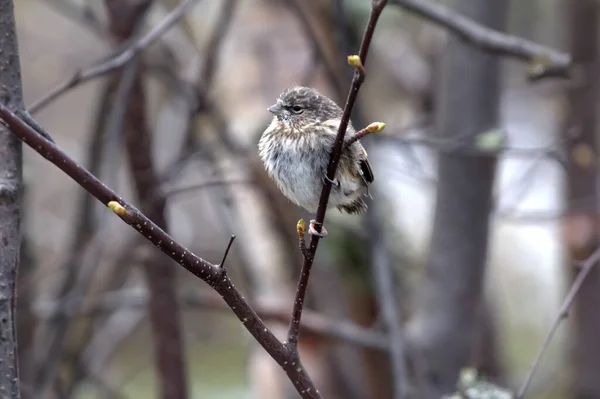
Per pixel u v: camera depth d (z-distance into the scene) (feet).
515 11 53.06
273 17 39.24
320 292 37.35
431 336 34.76
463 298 34.88
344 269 38.75
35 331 39.04
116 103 29.78
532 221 39.73
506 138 32.73
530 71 30.42
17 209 17.37
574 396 42.91
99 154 34.24
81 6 39.96
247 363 50.26
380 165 38.50
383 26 41.01
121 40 30.60
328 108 23.11
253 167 35.37
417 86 43.98
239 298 16.98
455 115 34.71
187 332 50.37
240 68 38.63
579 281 22.71
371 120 41.09
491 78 34.68
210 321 53.78
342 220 36.83
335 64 38.06
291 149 22.40
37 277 34.50
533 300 57.57
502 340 50.72
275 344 17.65
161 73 37.81
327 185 17.89
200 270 16.38
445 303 34.86
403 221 47.03
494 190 38.27
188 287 48.73
